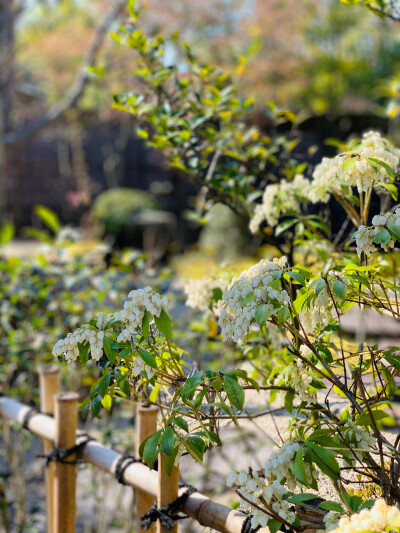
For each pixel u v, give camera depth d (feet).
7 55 22.74
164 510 4.03
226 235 16.79
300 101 30.17
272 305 3.24
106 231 29.04
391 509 2.78
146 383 3.64
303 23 28.14
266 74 26.73
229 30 25.88
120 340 3.38
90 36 27.94
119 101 5.73
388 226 3.20
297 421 3.88
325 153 6.83
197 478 5.44
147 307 3.35
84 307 7.51
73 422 5.16
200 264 12.91
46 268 7.25
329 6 29.30
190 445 3.33
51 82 31.78
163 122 5.73
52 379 5.93
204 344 6.02
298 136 7.04
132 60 22.09
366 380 4.49
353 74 31.30
